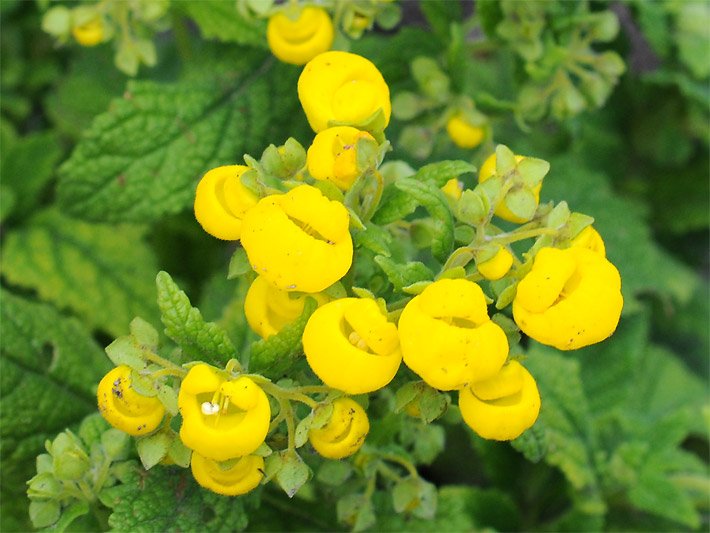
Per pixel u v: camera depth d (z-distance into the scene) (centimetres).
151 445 17
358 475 21
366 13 22
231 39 26
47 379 23
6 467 22
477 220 17
